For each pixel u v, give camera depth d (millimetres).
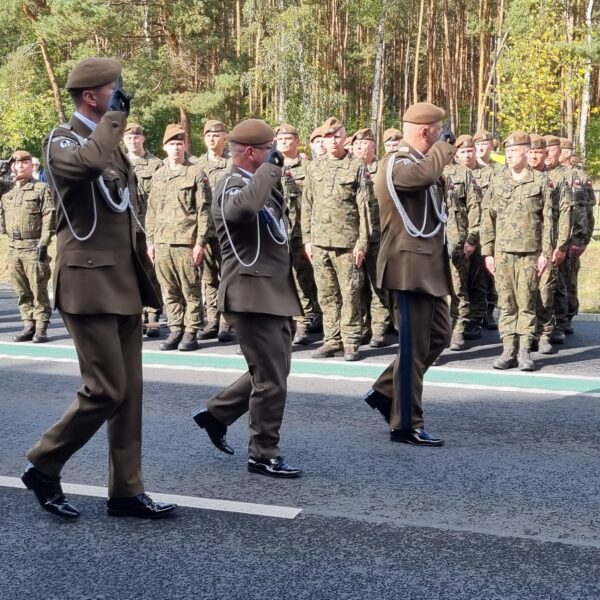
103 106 4250
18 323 10930
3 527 4371
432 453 5586
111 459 4477
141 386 4492
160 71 30469
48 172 4234
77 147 4109
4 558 4008
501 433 6059
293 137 9695
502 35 38375
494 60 37344
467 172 9289
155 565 3924
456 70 41594
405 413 5770
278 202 5203
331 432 6070
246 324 5078
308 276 9766
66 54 36062
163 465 5352
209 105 30000
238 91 31938
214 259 9680
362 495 4812
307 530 4316
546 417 6488
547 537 4230
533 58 28922
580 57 29094
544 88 28859
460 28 41938
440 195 5852
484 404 6875
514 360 8281
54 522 4426
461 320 9141
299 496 4793
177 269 9078
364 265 9172
